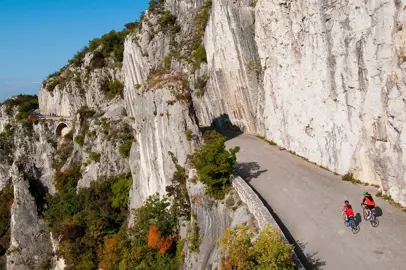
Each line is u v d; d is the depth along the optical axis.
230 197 20.86
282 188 21.69
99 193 46.53
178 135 27.50
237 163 27.33
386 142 17.98
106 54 73.25
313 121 24.92
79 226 42.22
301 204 19.36
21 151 67.38
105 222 39.34
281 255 12.53
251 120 36.53
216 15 37.72
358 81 19.86
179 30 54.12
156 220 27.17
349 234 15.99
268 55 30.89
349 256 14.53
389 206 17.53
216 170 21.34
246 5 33.06
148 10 58.41
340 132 22.05
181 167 26.92
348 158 21.55
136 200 36.00
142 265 25.19
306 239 16.14
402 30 15.91
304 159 26.50
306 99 25.45
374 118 18.69
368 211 16.56
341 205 18.66
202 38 49.03
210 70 42.84
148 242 26.48
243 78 35.00
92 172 50.62
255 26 31.94
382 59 17.66
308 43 24.25
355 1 19.16
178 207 26.39
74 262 38.28
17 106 87.25
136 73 55.72
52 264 48.41
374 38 18.12
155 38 54.28
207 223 22.00
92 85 70.94
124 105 57.25
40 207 54.31
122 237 31.64
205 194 22.47
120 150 46.97
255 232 16.34
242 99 36.69
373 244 15.05
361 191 19.73
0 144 75.81
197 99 46.12
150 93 30.23
